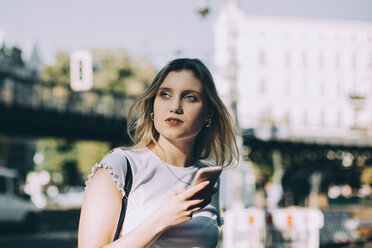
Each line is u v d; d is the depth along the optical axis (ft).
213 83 6.38
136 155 5.94
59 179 185.68
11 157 171.22
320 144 140.36
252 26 240.32
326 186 149.48
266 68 240.53
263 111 239.30
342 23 247.50
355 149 147.64
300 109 241.96
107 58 176.45
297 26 244.22
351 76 246.47
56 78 179.73
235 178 47.93
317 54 245.24
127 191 5.65
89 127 97.25
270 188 86.69
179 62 6.22
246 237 31.07
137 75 177.47
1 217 62.54
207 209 6.29
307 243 31.73
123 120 100.63
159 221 5.05
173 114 6.02
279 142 133.18
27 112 88.07
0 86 162.40
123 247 4.98
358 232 46.42
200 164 6.66
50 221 84.79
